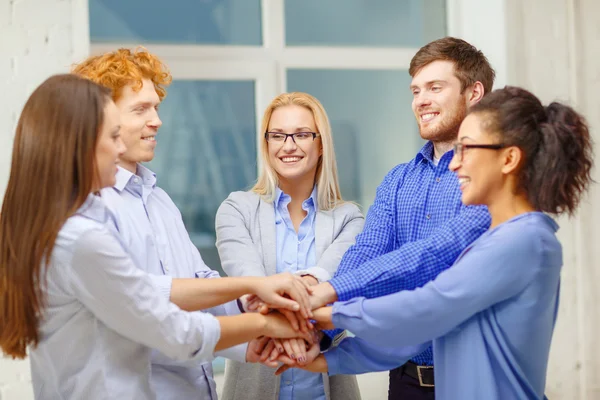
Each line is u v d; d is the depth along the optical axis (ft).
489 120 4.76
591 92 11.05
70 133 4.51
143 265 5.55
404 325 4.90
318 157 7.30
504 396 4.79
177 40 10.68
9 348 4.65
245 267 6.68
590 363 11.08
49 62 8.90
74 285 4.57
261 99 11.00
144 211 5.81
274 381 6.75
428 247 5.81
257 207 7.22
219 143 10.91
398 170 7.05
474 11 11.32
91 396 4.79
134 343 4.92
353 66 11.42
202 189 10.85
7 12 8.71
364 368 5.80
